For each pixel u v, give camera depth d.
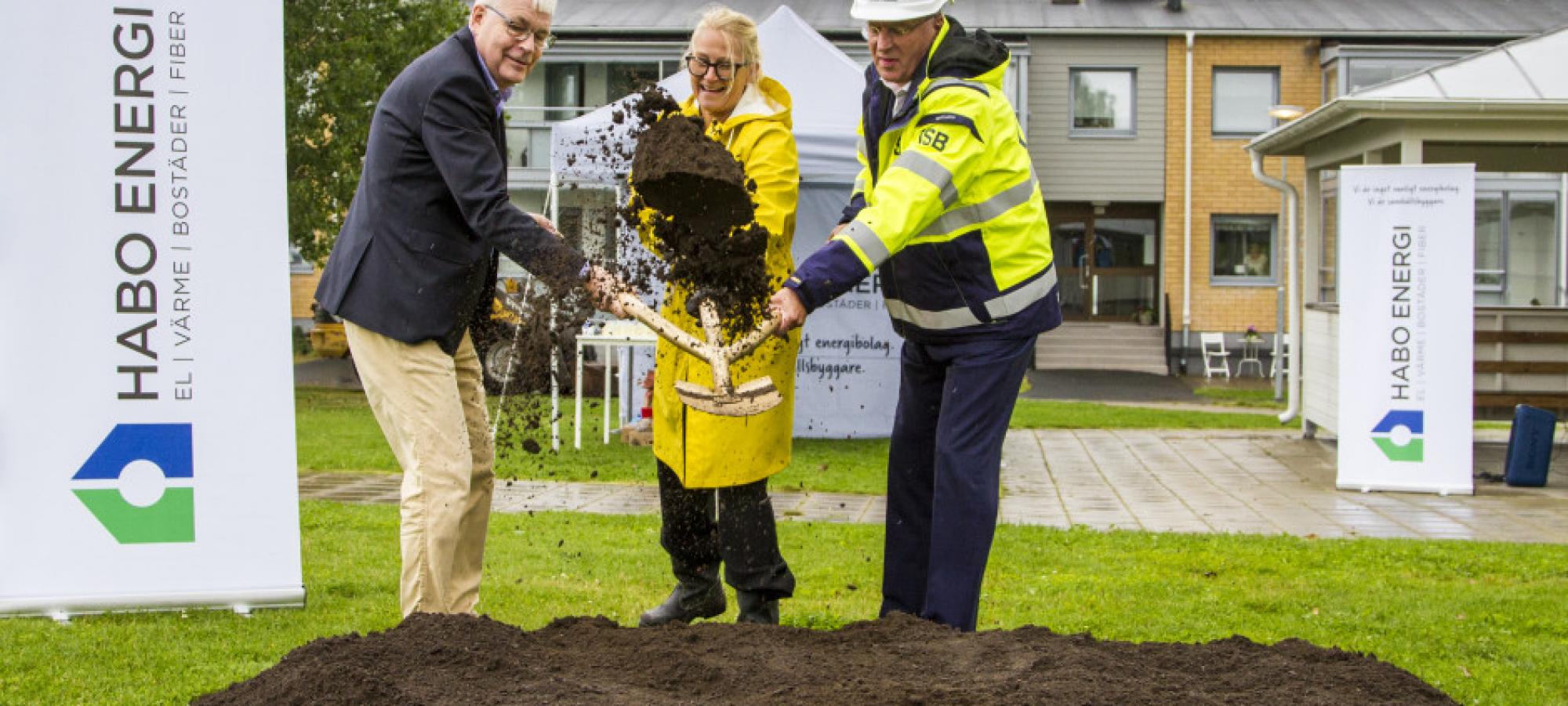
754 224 3.30
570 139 9.38
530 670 2.60
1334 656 2.83
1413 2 29.53
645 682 2.58
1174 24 27.73
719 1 28.25
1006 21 27.80
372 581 5.49
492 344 4.29
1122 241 28.84
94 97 4.61
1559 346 13.17
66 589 4.71
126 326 4.71
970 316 3.73
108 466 4.73
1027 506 9.06
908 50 3.61
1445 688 4.25
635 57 26.16
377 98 18.81
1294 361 14.69
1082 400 20.80
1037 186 3.90
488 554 6.24
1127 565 6.50
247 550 4.88
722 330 3.39
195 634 4.52
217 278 4.79
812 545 6.74
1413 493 10.02
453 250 3.84
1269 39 27.66
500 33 3.76
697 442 4.01
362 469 10.14
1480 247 26.48
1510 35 26.78
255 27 4.75
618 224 4.12
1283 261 27.80
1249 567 6.52
